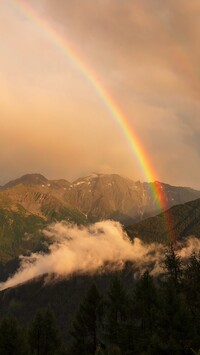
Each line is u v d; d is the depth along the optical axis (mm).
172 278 54594
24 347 55469
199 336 44844
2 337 54875
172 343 44250
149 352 45375
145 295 56281
